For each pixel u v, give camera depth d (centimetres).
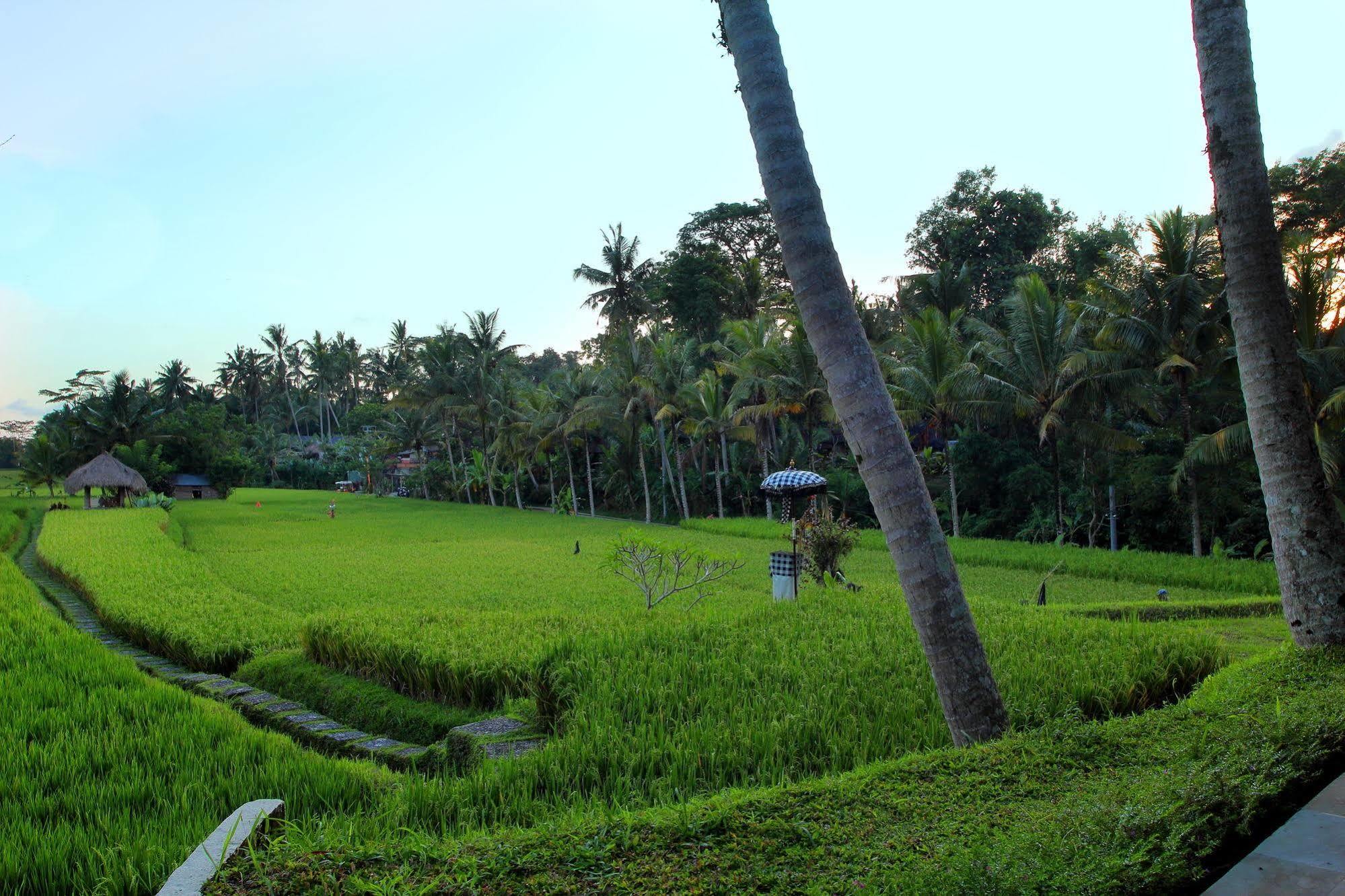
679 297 5497
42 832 461
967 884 258
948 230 4353
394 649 932
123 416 5769
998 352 3003
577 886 281
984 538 3206
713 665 735
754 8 493
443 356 5781
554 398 5025
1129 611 1408
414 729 827
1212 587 1856
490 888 282
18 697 718
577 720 607
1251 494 2502
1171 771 366
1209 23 681
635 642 818
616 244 4703
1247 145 673
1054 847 280
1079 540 3144
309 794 521
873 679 697
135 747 598
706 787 509
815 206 486
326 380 9594
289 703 959
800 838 316
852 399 484
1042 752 412
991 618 980
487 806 475
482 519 4656
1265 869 316
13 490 6619
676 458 4772
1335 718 430
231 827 347
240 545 3158
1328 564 651
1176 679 742
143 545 2450
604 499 5628
